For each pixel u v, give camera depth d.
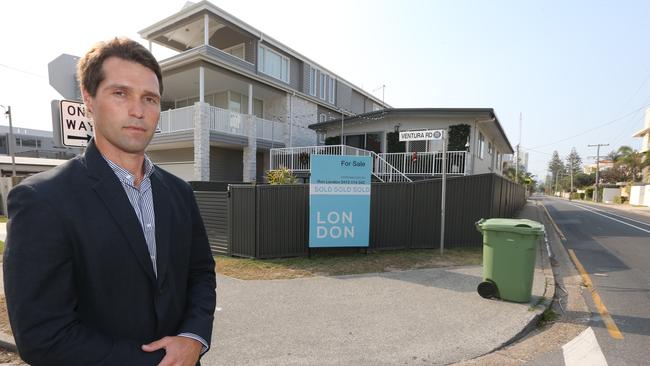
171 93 18.83
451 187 8.38
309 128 19.42
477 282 5.55
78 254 1.12
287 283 5.45
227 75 15.48
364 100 29.00
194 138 14.28
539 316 4.30
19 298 1.01
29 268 1.02
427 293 5.01
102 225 1.15
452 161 13.87
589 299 5.25
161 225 1.34
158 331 1.28
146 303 1.24
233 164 17.84
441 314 4.25
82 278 1.14
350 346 3.44
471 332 3.78
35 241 1.03
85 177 1.18
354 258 7.14
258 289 5.14
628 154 49.09
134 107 1.28
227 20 15.84
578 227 14.74
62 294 1.08
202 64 14.19
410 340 3.59
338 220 7.14
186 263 1.46
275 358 3.20
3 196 16.86
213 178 16.69
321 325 3.90
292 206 7.22
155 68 1.38
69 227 1.09
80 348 1.07
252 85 16.78
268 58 18.44
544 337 3.88
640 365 3.29
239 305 4.49
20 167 25.17
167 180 1.53
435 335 3.70
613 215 21.55
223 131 15.12
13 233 1.04
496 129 17.31
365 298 4.79
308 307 4.44
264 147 17.42
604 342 3.76
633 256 8.62
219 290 5.10
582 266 7.52
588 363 3.31
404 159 14.70
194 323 1.38
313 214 7.05
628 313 4.66
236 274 5.96
